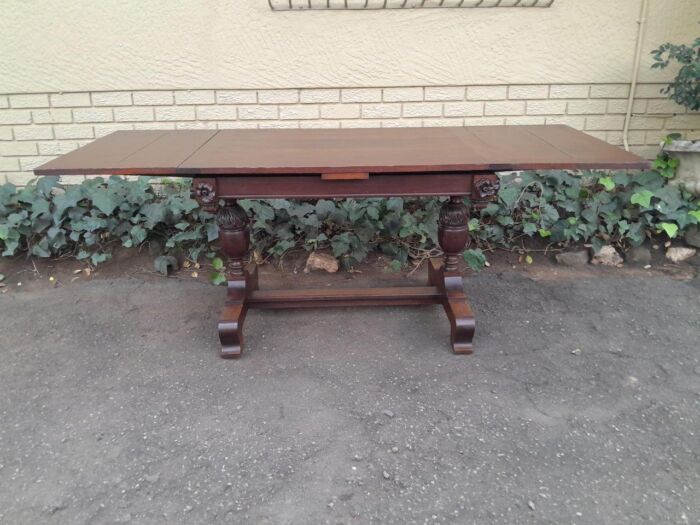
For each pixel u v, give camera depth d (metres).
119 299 3.39
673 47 3.55
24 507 1.96
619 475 2.07
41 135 3.99
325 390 2.54
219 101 3.93
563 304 3.28
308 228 3.73
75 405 2.47
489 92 3.95
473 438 2.24
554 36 3.84
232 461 2.14
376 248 3.87
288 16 3.75
